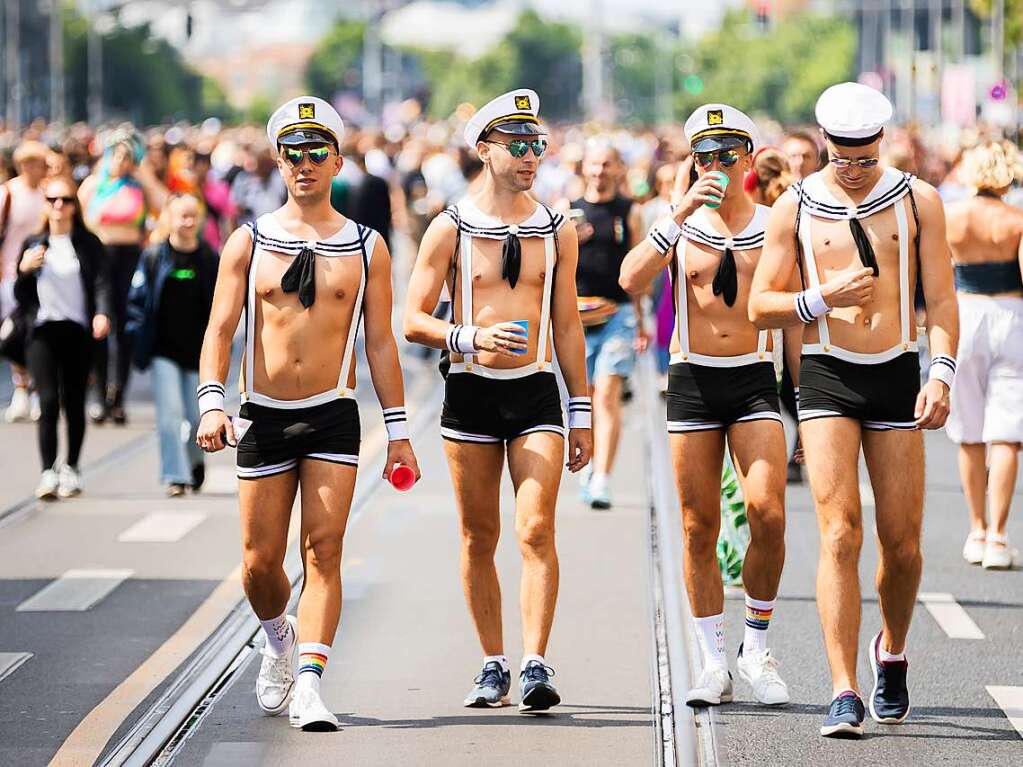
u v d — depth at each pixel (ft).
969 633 72.84
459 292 59.11
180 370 102.73
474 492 59.57
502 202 59.16
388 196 165.37
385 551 87.56
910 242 56.13
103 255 103.76
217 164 256.52
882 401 56.03
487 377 58.65
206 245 101.65
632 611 75.51
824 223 56.34
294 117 56.90
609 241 97.14
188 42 526.16
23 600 78.33
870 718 60.18
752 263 59.67
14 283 102.73
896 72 490.49
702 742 57.26
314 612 57.21
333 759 55.26
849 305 55.16
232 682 64.59
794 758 55.52
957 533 94.48
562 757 55.42
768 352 60.23
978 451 86.63
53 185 101.71
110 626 73.56
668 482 106.11
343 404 57.41
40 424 102.47
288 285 56.59
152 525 95.40
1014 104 230.89
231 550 88.89
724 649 62.80
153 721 59.77
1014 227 82.89
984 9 280.72
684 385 60.44
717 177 58.75
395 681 64.44
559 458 58.85
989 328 84.53
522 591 59.06
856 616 56.95
